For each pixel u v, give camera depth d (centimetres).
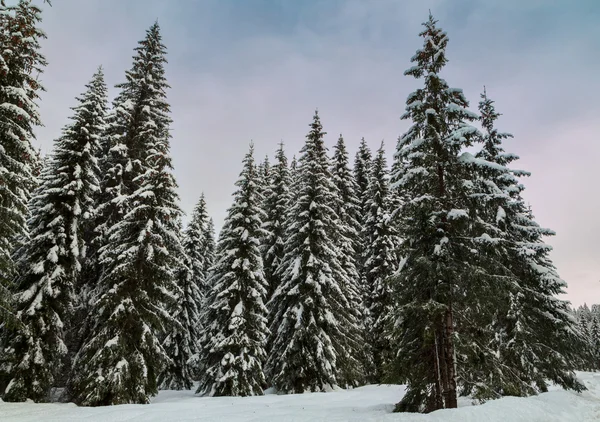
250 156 2586
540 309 1838
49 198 1955
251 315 2300
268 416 1257
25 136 1564
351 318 2603
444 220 1377
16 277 1895
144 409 1417
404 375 1341
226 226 2580
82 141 2038
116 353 1678
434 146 1414
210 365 2314
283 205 3131
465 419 985
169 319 1997
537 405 1207
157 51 2595
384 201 3027
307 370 2234
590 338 6288
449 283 1280
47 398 1825
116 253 1850
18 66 1594
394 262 2830
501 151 2041
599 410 1343
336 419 1214
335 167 3453
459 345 1219
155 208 1916
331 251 2427
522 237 1941
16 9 1575
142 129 2355
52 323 1773
